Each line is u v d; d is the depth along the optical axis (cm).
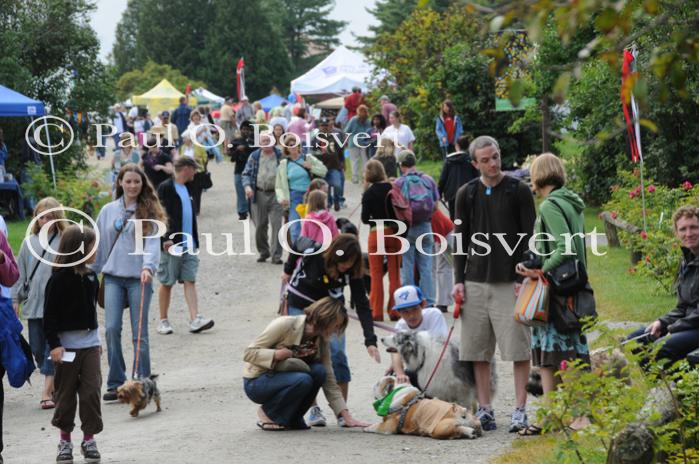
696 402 753
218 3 11531
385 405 1057
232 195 3553
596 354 988
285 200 2222
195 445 1043
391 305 1706
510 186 1020
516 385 1028
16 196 3078
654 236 1702
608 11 427
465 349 1041
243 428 1123
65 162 3606
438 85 3741
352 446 1000
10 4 3756
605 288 1772
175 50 11669
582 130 2591
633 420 716
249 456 977
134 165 1309
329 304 1066
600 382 746
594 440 841
